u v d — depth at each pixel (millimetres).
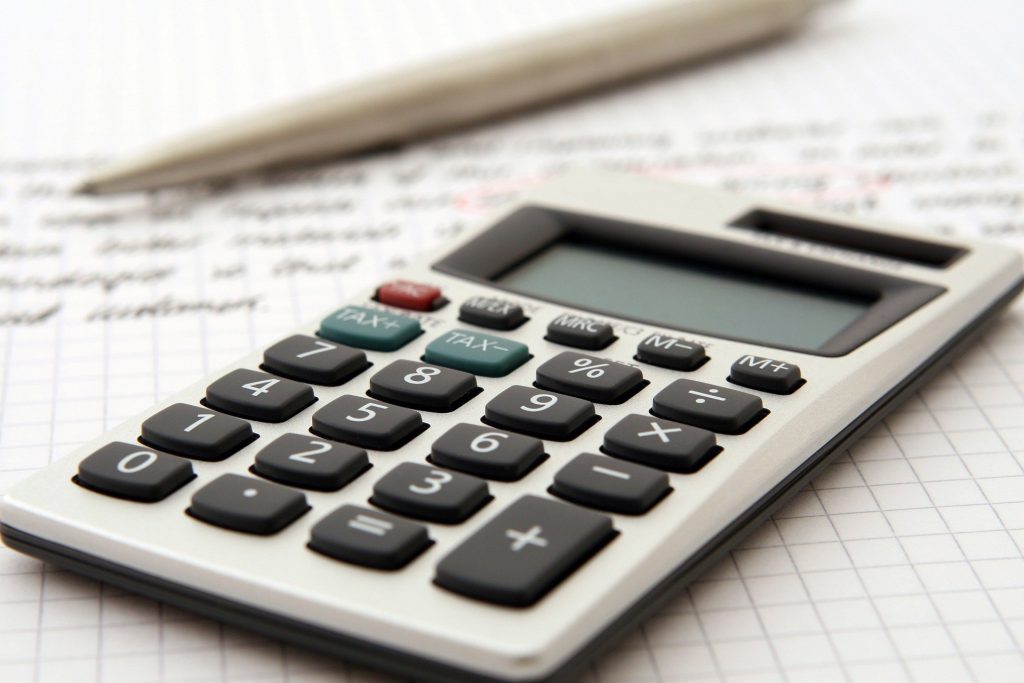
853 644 408
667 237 630
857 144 859
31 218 780
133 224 772
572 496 421
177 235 755
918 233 626
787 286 595
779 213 653
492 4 1149
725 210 655
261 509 413
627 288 598
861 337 532
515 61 917
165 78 1003
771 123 901
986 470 500
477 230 638
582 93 973
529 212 655
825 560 448
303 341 526
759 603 427
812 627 416
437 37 1070
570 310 564
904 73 971
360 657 378
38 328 633
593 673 396
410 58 1024
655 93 965
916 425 533
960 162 826
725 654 404
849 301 580
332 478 431
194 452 452
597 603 373
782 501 461
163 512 425
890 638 411
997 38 1030
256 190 824
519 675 356
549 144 884
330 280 691
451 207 789
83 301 666
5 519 437
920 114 902
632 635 412
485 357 511
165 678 396
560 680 363
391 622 368
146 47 1068
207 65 1028
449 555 385
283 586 385
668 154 856
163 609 426
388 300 573
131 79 1002
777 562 448
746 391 491
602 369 497
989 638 410
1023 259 613
